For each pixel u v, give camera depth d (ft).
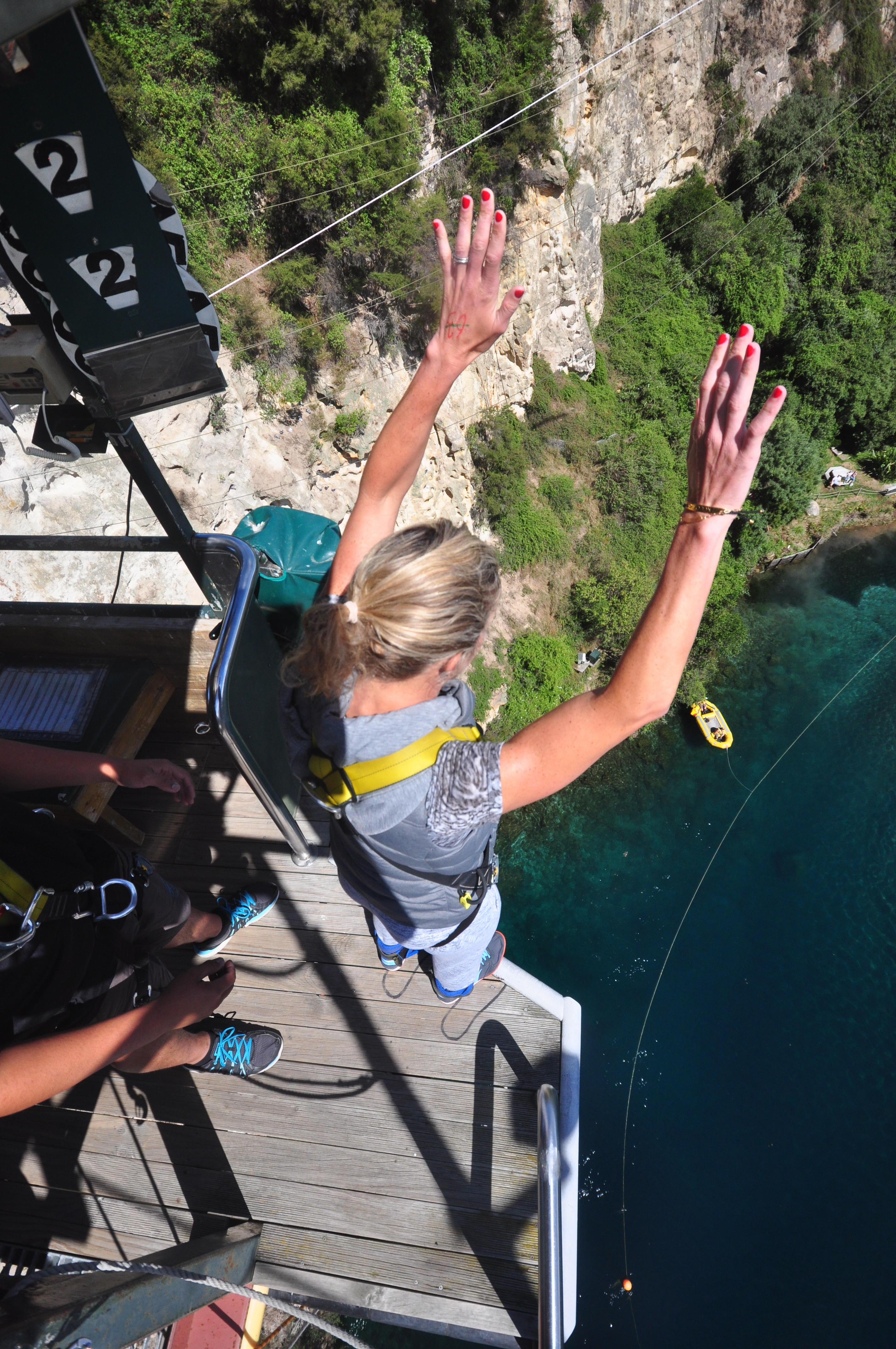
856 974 49.83
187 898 7.34
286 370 52.80
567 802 70.54
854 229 99.40
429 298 56.95
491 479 72.90
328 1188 7.99
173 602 44.04
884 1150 45.88
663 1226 47.65
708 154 102.22
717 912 54.65
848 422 97.76
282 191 49.34
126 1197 8.15
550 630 75.36
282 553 12.12
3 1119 8.75
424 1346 42.29
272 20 44.80
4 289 36.65
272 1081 8.69
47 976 4.80
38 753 6.57
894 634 80.79
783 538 90.43
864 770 58.39
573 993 60.49
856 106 104.94
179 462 48.34
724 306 98.07
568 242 77.10
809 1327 43.73
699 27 90.89
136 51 44.04
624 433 86.38
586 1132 51.55
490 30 60.95
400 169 51.65
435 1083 8.51
